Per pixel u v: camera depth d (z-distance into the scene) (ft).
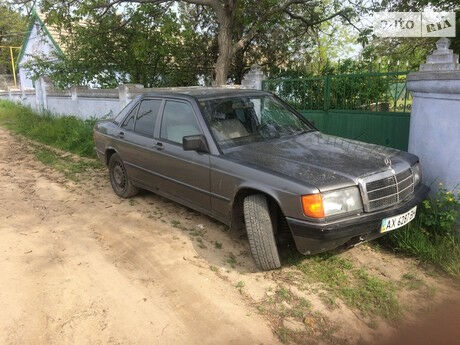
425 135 15.08
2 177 24.66
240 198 13.20
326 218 10.99
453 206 13.60
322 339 9.84
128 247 14.64
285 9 37.09
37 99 52.80
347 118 25.66
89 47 40.70
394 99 23.98
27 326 10.41
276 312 10.84
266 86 29.94
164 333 10.07
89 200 19.79
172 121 15.92
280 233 12.94
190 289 11.91
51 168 26.55
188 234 15.47
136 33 40.75
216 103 15.17
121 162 19.12
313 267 12.90
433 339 9.76
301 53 43.39
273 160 12.68
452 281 12.10
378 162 12.49
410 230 13.67
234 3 34.81
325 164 12.24
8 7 36.76
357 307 11.00
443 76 13.57
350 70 34.04
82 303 11.32
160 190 16.83
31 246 14.85
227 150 13.74
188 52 43.55
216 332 10.09
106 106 36.94
